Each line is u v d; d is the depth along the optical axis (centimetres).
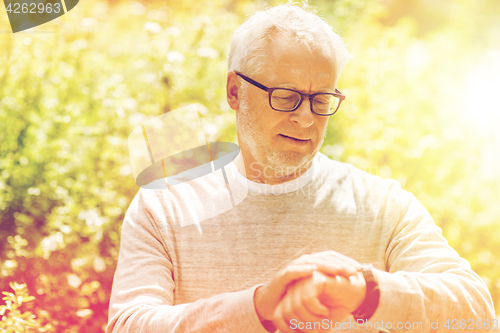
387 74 316
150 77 271
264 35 101
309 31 100
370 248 105
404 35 375
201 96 285
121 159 245
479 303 84
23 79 267
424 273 88
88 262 225
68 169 244
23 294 190
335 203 108
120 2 399
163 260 101
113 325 89
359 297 72
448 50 380
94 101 270
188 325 77
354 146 271
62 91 270
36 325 189
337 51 103
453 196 272
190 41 307
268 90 100
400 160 277
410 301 75
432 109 311
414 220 104
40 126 251
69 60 289
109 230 233
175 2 369
